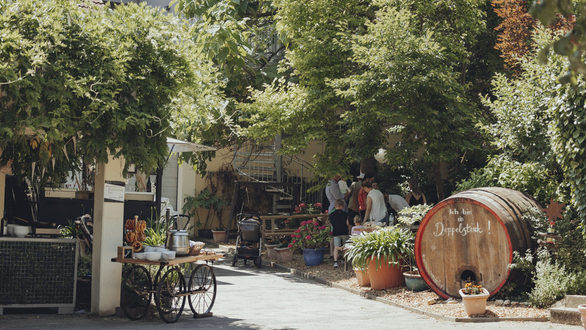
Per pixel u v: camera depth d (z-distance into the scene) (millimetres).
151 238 10344
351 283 13016
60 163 10609
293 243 16688
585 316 8070
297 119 16250
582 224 9609
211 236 23391
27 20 8250
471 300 9234
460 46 15625
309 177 24594
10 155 10273
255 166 24344
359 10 16359
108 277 9570
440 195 16266
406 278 11633
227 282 13602
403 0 15250
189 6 16297
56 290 9523
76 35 8578
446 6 15617
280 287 13008
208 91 10367
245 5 17484
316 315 9773
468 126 14773
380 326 8766
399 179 19734
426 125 14188
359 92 14117
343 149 16750
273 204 23875
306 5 16266
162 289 9203
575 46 2994
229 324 8945
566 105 9375
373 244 12180
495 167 12477
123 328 8430
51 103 8273
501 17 17141
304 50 16047
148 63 9102
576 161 9492
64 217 13516
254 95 16531
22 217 12430
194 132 17219
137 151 8781
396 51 13938
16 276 9336
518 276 10023
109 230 9609
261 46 20109
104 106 8320
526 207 10523
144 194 15500
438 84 13781
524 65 11844
